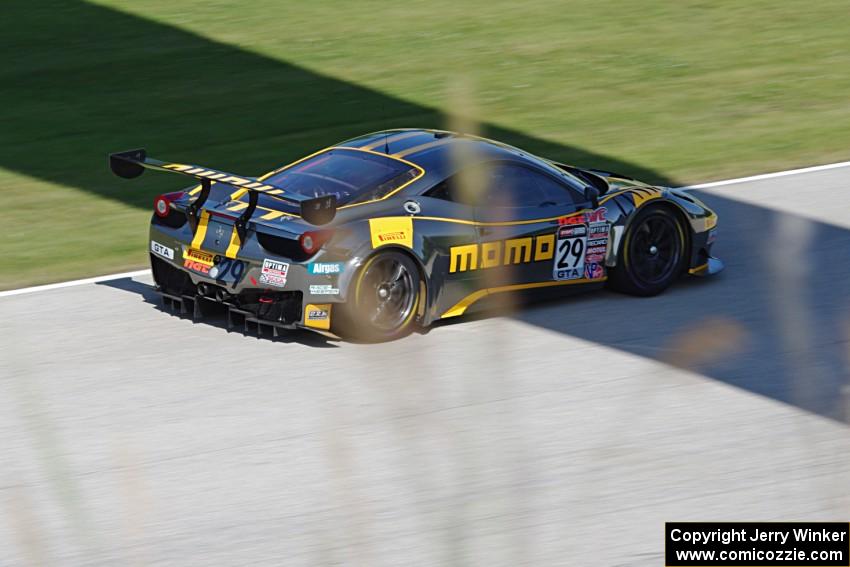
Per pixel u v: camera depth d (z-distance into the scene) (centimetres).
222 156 4591
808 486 2016
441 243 2786
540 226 2944
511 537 1809
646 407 2378
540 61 5959
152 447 2192
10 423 2302
